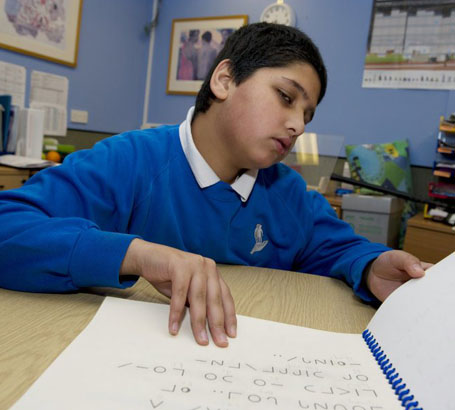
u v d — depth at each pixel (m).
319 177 2.21
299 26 2.94
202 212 0.75
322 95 0.70
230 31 3.16
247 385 0.31
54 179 0.61
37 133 2.20
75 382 0.29
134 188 0.70
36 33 2.50
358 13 2.79
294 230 0.85
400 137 2.70
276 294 0.59
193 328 0.39
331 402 0.30
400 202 2.41
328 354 0.38
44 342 0.36
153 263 0.44
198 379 0.31
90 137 3.05
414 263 0.53
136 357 0.33
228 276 0.67
